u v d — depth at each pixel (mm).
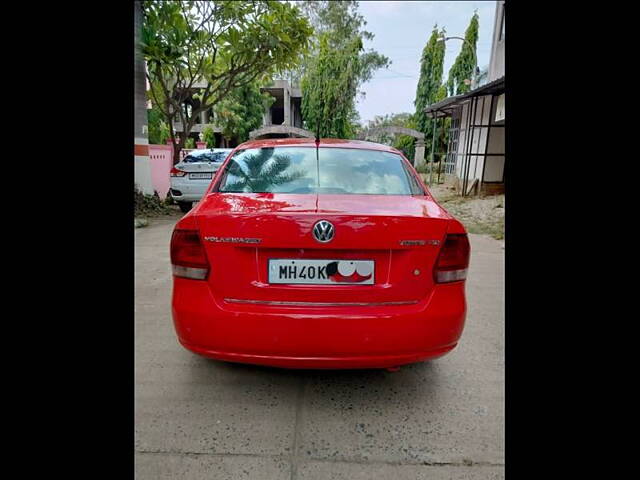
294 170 2523
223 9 8445
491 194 11969
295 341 1882
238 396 2236
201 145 20469
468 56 22859
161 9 7840
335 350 1890
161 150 11195
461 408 2154
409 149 29375
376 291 1930
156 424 1994
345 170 2541
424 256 1971
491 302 3807
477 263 5324
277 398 2223
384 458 1796
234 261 1934
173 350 2756
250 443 1876
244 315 1898
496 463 1770
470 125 12328
